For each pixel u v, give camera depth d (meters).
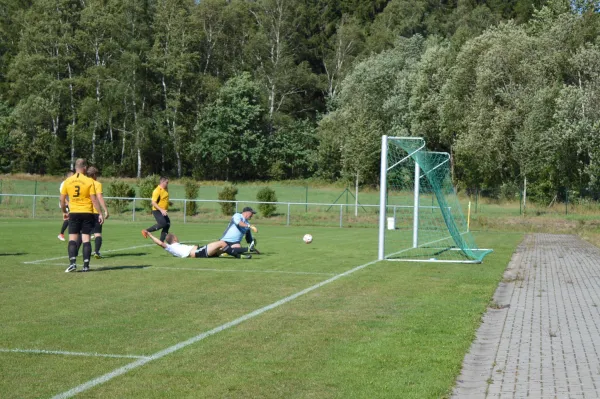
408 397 5.49
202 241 22.50
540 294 11.66
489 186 53.88
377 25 90.19
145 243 20.50
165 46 76.06
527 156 46.94
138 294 10.59
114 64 74.44
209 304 9.77
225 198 40.62
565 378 6.25
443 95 56.38
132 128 73.56
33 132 72.38
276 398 5.41
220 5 82.25
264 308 9.49
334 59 87.12
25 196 39.34
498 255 19.22
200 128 75.06
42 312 8.98
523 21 85.06
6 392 5.50
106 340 7.38
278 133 78.25
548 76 51.38
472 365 6.70
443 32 85.81
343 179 55.78
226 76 82.56
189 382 5.83
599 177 44.66
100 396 5.41
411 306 9.89
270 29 83.75
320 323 8.47
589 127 44.12
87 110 71.56
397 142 16.97
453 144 56.31
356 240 24.61
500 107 50.19
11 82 80.94
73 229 13.16
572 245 24.33
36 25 74.56
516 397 5.64
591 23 52.56
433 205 32.88
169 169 79.12
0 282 11.71
